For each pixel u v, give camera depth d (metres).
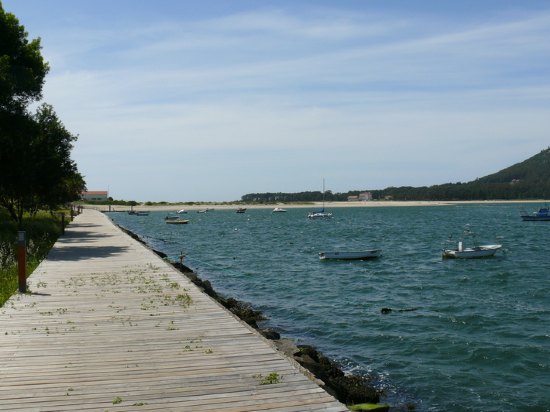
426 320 16.52
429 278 26.09
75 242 27.72
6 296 12.45
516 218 102.50
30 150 30.97
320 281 25.16
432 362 12.34
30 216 46.03
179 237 56.53
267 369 7.13
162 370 7.06
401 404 9.82
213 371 7.04
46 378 6.71
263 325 15.87
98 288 13.49
